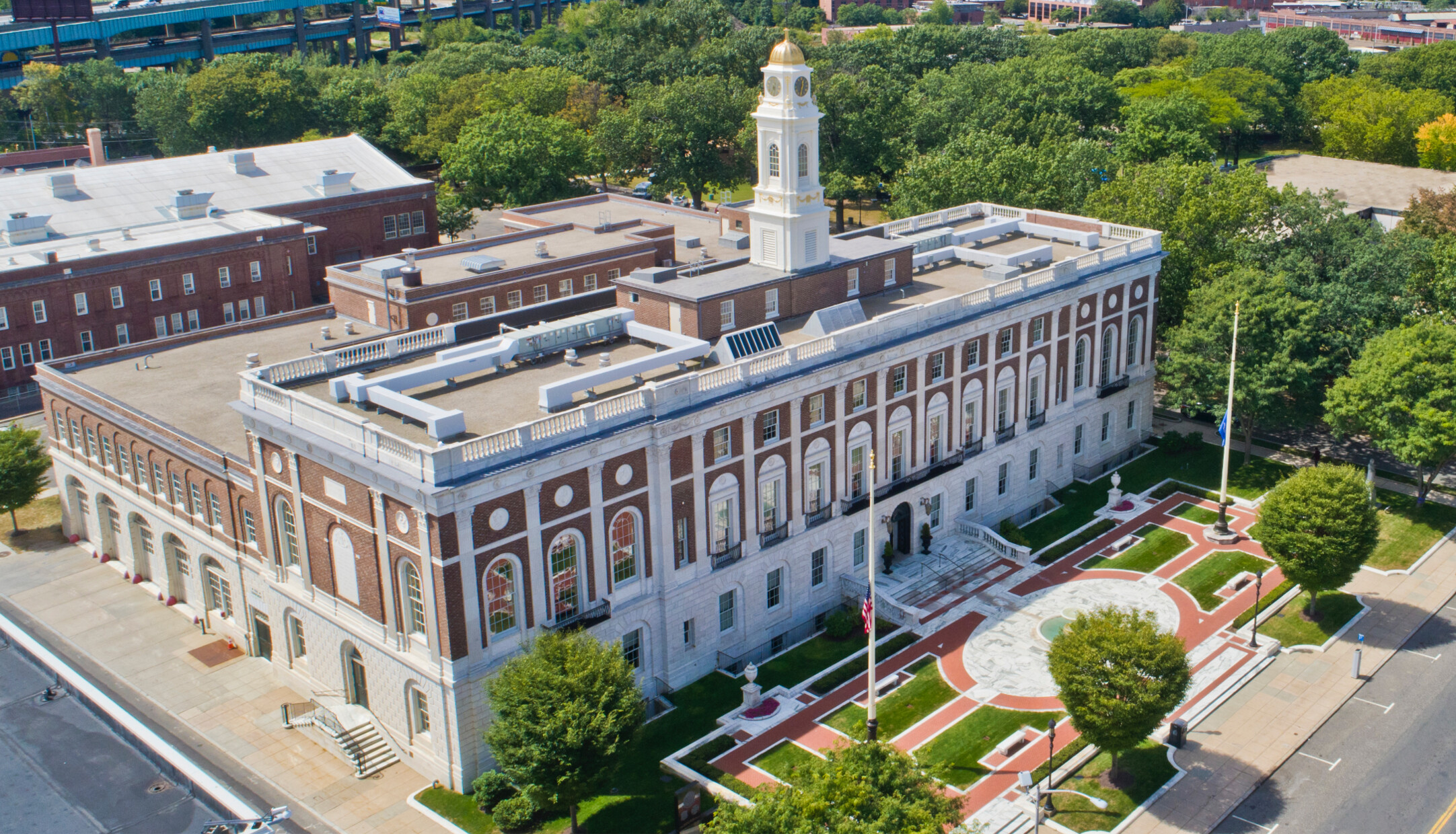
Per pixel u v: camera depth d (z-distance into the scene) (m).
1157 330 100.31
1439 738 59.34
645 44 197.25
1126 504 84.81
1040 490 85.75
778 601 69.69
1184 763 57.81
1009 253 91.00
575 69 196.00
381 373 66.38
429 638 54.56
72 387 76.19
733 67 184.62
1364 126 173.38
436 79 180.38
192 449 66.75
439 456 51.25
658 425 58.94
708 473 62.78
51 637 70.38
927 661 66.31
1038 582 74.75
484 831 53.53
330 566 59.28
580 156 142.62
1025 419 82.56
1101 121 169.00
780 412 65.88
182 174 118.50
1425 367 78.75
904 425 74.19
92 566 79.00
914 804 42.75
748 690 61.78
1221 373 86.00
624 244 97.81
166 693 64.69
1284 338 85.25
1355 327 89.25
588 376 60.25
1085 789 55.78
